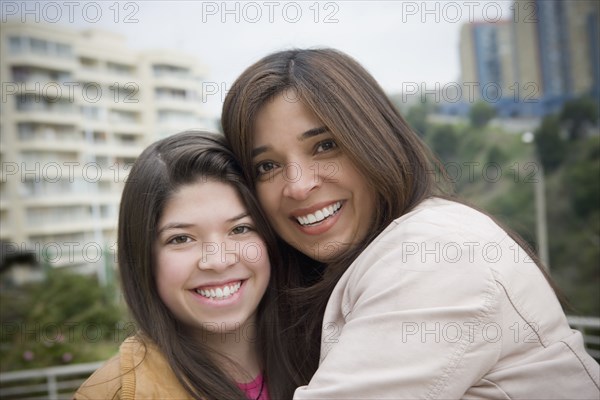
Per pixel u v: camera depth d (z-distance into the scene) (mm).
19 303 6223
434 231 918
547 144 16672
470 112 19484
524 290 918
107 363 1029
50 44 15039
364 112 1065
